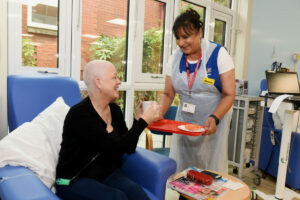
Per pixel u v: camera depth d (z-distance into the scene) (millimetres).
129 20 2594
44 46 2057
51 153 1218
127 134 1154
